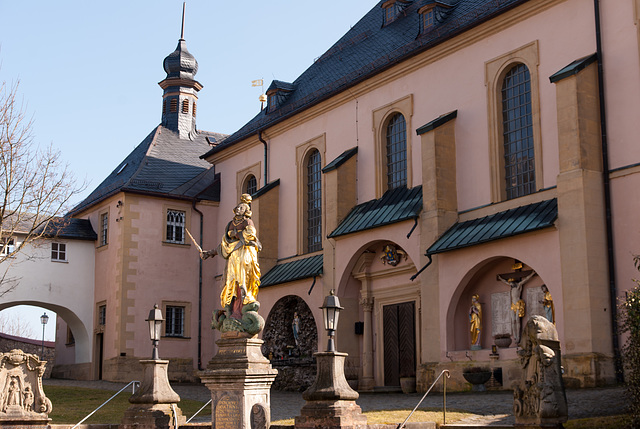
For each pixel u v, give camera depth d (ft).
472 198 98.12
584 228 80.64
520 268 89.15
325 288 114.21
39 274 138.82
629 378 56.24
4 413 64.85
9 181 110.73
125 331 134.31
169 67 167.32
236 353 53.11
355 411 54.54
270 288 125.29
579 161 82.07
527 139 94.12
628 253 80.23
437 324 95.66
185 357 139.13
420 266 98.94
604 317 79.66
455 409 68.59
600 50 85.66
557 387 48.01
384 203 109.09
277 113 135.85
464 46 101.76
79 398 99.96
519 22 95.30
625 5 84.28
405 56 107.96
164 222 141.49
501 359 89.15
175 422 65.31
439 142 99.40
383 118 113.09
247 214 55.31
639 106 81.66
